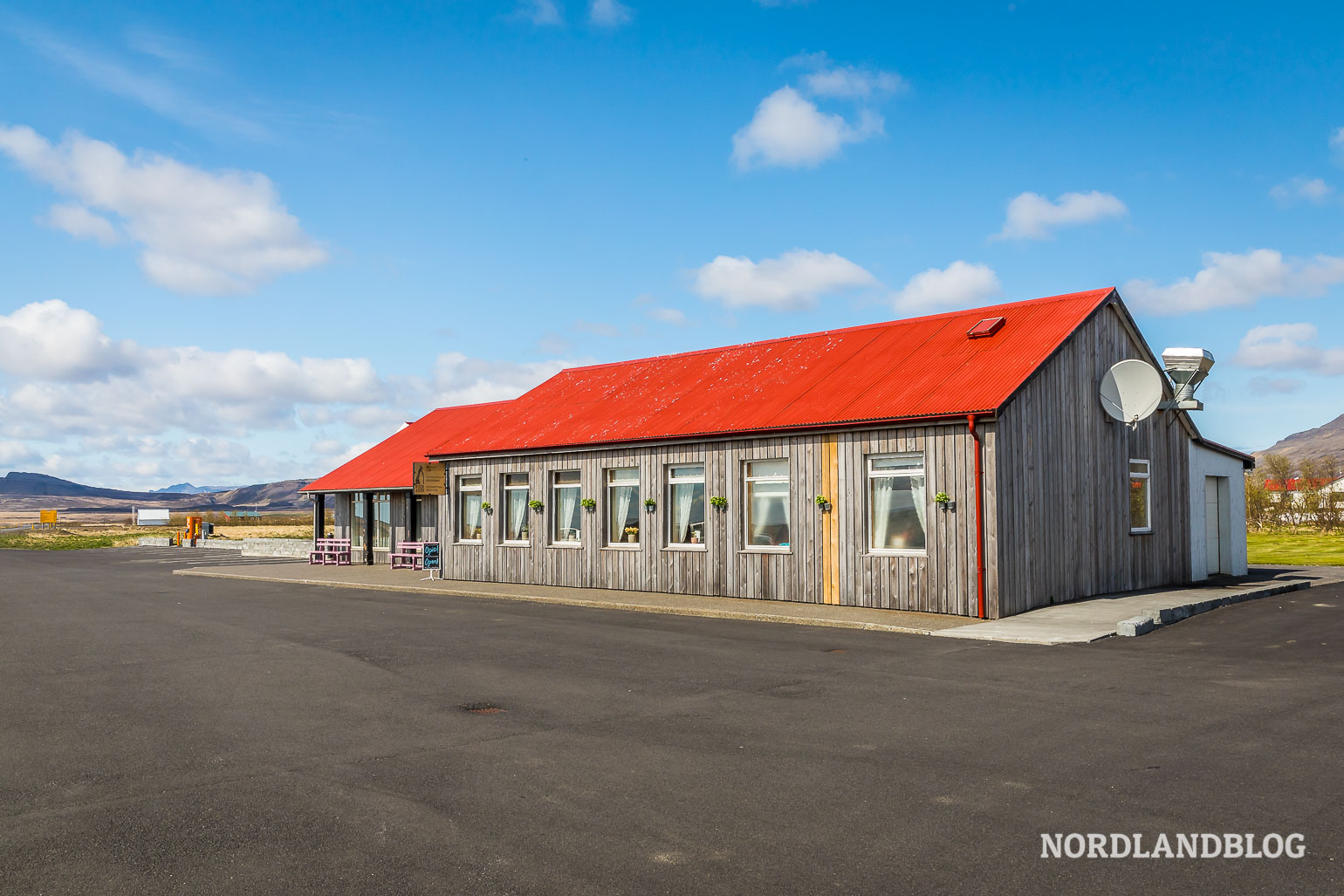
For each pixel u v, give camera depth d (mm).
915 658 11141
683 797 5902
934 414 15547
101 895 4535
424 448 32312
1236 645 11609
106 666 11414
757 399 19703
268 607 18453
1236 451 22188
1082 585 17016
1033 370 15844
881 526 16719
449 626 15078
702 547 19359
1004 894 4379
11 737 7789
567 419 23359
